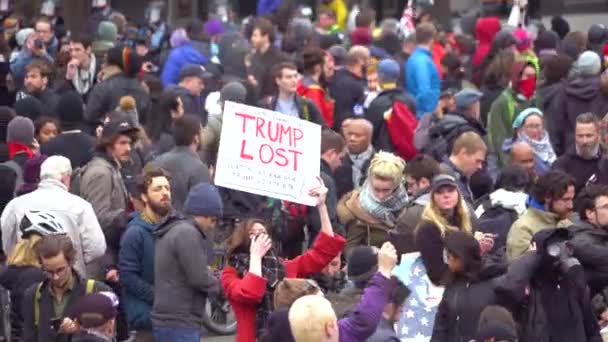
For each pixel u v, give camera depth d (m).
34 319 14.16
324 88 23.25
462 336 13.20
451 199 14.95
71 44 25.66
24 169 17.92
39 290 14.16
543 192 15.28
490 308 12.31
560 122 22.34
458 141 17.28
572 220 15.75
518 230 15.35
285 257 17.73
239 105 14.88
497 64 23.53
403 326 14.09
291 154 14.99
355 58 23.31
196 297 14.52
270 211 17.56
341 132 21.94
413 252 14.55
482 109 23.58
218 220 17.19
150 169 15.38
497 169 21.45
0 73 26.59
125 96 20.83
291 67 20.30
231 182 14.87
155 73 29.02
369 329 12.31
